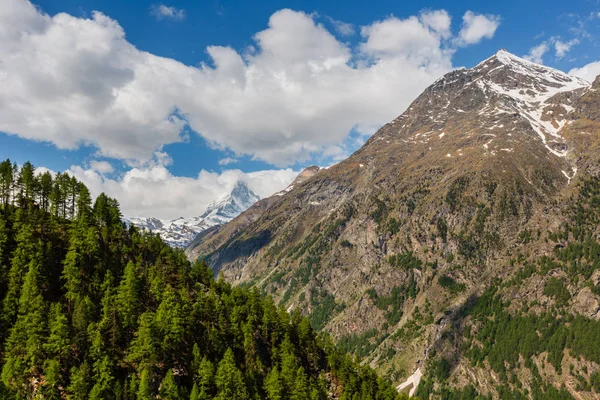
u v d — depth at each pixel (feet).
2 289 416.05
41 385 354.13
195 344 434.71
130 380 384.47
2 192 524.93
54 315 391.45
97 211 576.61
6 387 341.21
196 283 579.89
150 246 593.83
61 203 572.10
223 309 526.98
